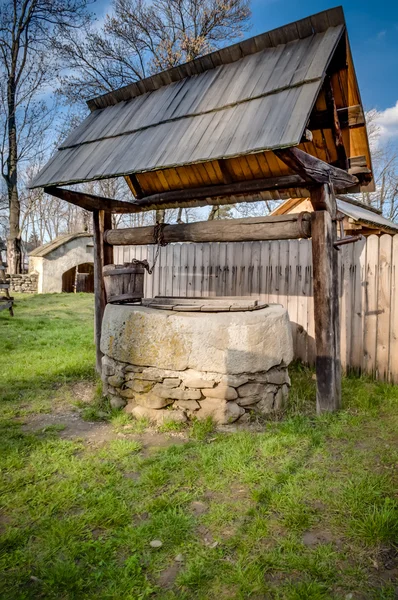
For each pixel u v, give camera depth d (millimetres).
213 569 2107
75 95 17891
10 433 3783
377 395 4762
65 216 45125
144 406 4258
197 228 4809
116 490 2834
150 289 8195
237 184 5473
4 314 11891
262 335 4090
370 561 2156
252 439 3605
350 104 4598
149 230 5172
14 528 2426
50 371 5887
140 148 4430
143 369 4246
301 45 4145
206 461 3189
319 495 2732
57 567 2080
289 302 6328
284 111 3516
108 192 24609
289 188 5551
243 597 1932
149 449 3521
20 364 6203
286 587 1990
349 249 5633
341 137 4664
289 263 6320
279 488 2822
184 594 1954
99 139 5180
